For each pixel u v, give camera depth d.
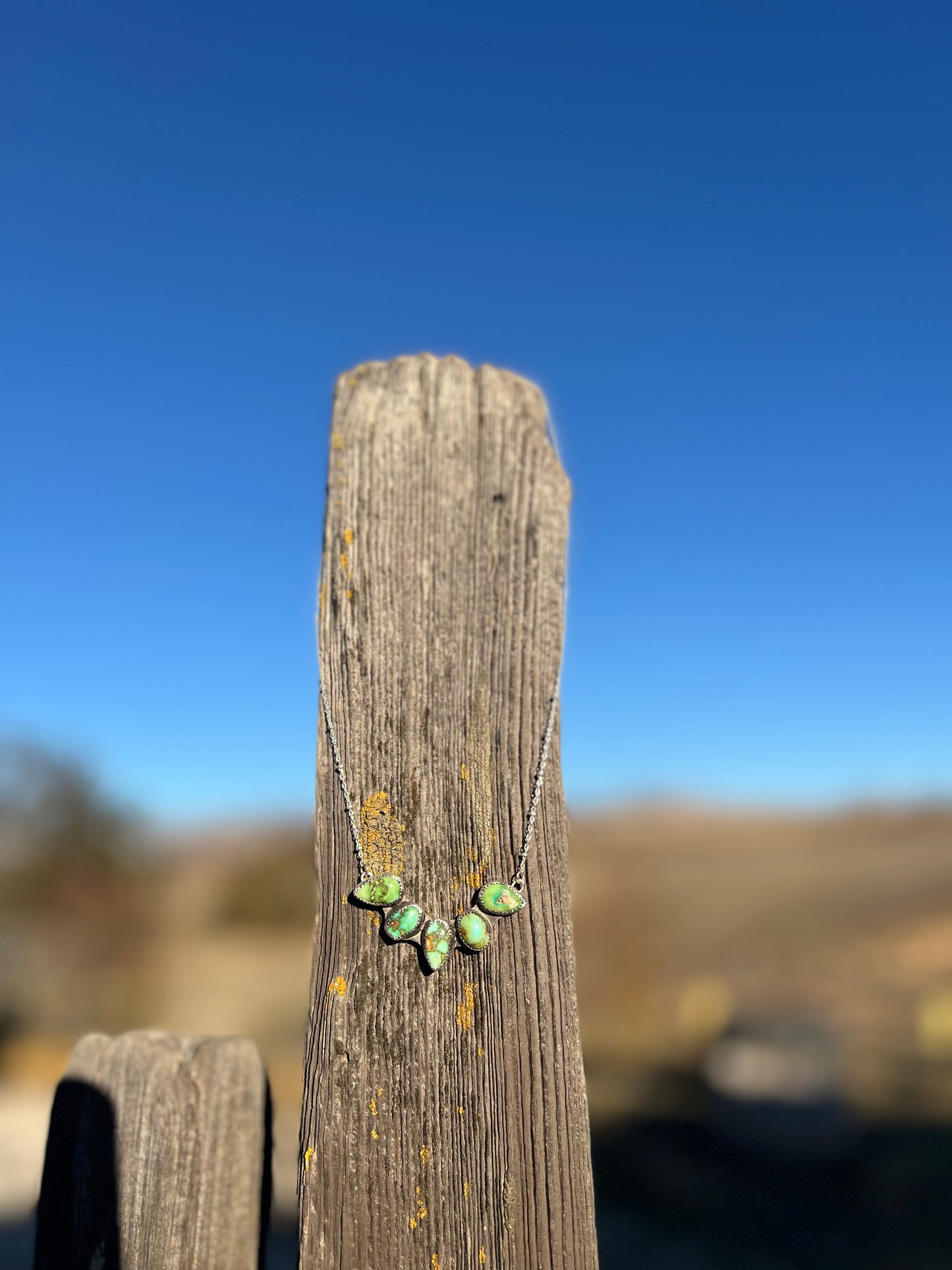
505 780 0.32
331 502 0.34
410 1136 0.30
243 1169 0.34
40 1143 1.22
